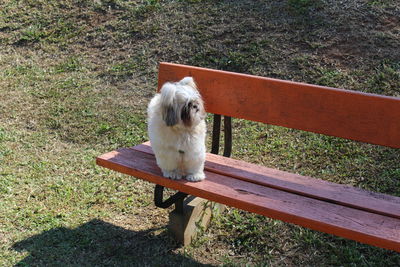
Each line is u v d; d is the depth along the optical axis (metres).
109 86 3.95
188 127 2.26
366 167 2.89
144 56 4.21
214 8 4.53
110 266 2.36
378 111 2.30
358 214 2.10
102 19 4.82
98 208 2.74
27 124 3.54
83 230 2.57
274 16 4.23
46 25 4.91
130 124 3.49
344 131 2.38
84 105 3.71
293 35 3.95
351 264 2.32
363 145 3.04
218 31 4.22
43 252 2.42
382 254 2.38
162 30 4.45
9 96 3.87
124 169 2.46
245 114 2.59
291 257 2.41
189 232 2.50
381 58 3.57
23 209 2.69
